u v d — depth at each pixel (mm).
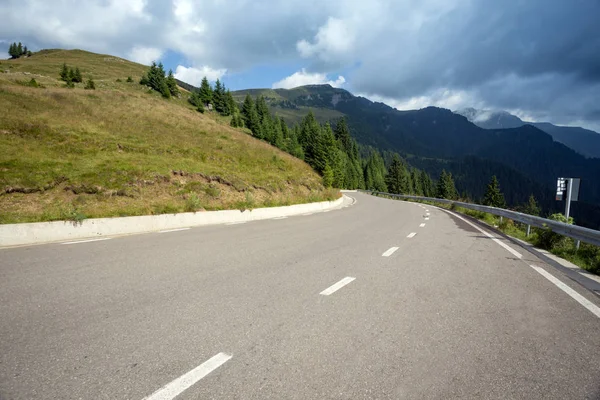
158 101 52344
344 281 5758
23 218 10469
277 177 31766
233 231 12375
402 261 7488
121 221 11727
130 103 42781
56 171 16125
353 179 103438
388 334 3684
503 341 3578
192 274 6105
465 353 3291
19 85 37875
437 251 8852
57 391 2541
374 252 8477
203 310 4312
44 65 104438
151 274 6078
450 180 108688
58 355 3098
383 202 39094
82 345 3303
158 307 4398
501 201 80812
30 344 3305
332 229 13172
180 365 2961
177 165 22938
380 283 5695
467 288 5523
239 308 4402
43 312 4172
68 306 4395
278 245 9328
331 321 4016
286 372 2875
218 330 3703
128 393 2533
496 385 2752
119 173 18031
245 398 2502
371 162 131500
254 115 83938
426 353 3271
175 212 14359
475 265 7293
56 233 10008
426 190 145875
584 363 3148
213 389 2609
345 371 2910
